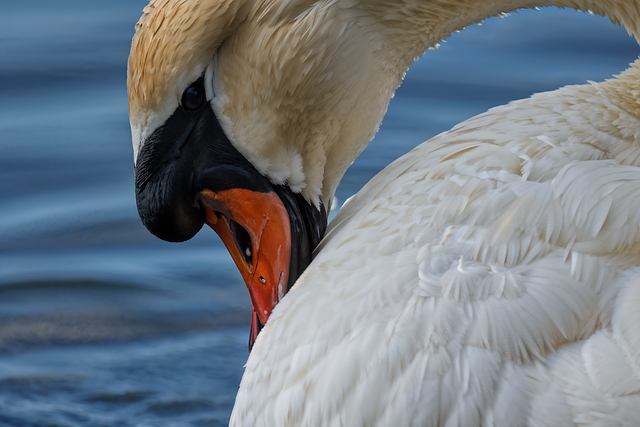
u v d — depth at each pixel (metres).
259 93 4.30
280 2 4.22
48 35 18.22
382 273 3.57
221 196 4.30
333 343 3.52
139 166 4.32
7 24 18.94
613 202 3.43
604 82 3.98
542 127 3.82
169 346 8.88
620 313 3.30
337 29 4.32
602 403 3.19
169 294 9.74
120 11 20.11
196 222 4.41
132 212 11.62
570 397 3.21
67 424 7.44
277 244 4.26
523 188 3.57
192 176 4.30
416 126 13.55
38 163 12.77
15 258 10.47
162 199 4.28
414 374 3.34
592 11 4.58
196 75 4.24
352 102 4.48
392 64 4.62
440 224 3.62
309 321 3.63
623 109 3.80
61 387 8.16
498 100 14.41
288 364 3.64
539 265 3.40
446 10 4.51
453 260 3.49
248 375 3.86
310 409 3.52
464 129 4.08
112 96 15.19
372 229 3.77
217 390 8.07
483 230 3.51
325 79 4.36
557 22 17.44
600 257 3.40
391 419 3.36
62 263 10.34
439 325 3.35
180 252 10.79
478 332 3.31
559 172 3.53
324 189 4.68
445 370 3.31
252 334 4.41
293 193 4.46
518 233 3.45
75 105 14.77
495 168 3.67
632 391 3.17
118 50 17.45
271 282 4.27
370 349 3.42
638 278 3.34
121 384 8.20
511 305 3.32
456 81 15.31
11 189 12.09
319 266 3.82
